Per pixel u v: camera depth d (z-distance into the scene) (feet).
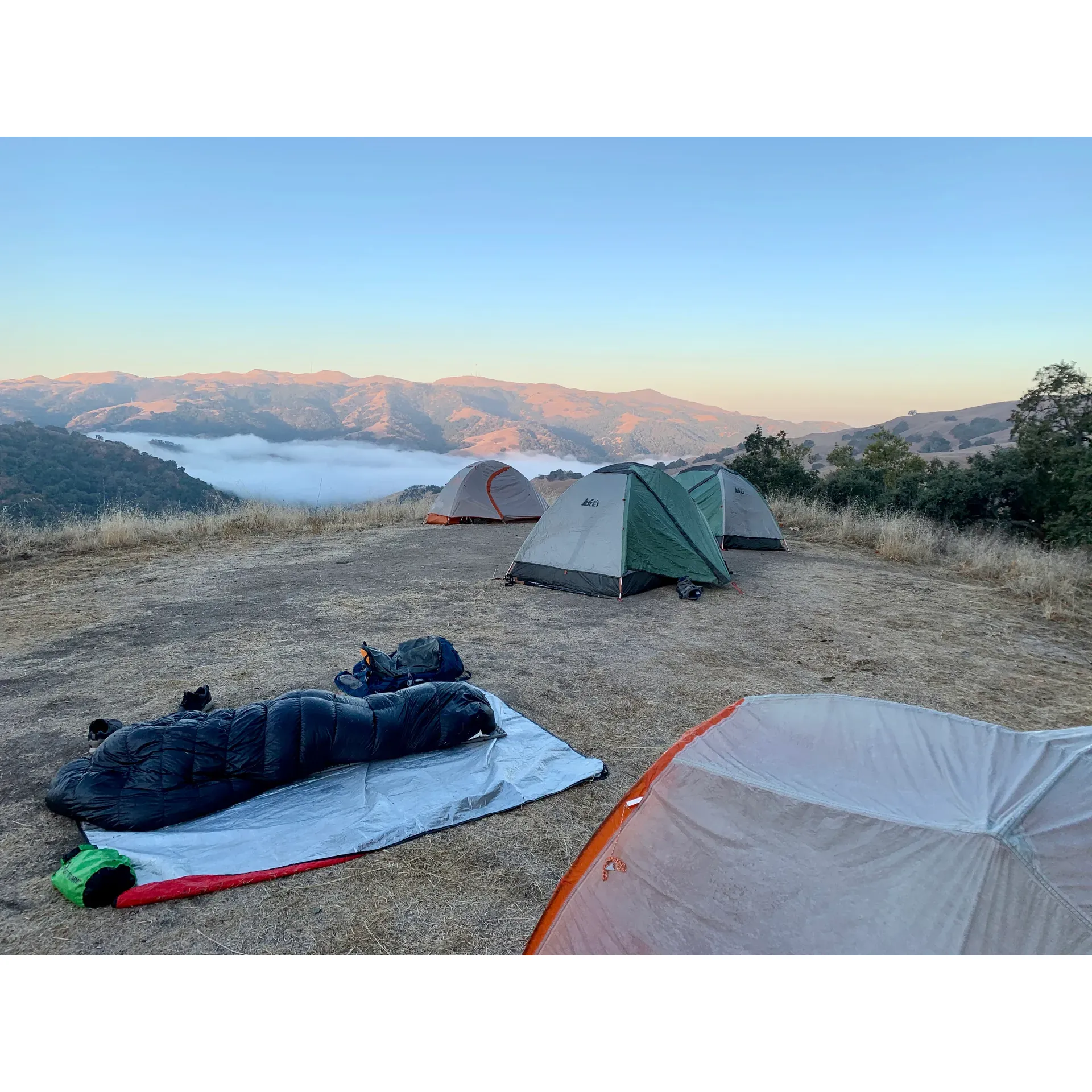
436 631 23.43
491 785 13.48
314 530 44.98
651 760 14.98
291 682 18.56
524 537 43.52
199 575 31.35
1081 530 42.37
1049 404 52.03
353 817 12.44
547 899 10.60
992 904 6.65
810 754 9.00
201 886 10.50
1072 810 7.50
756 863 7.82
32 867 11.04
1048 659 22.25
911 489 56.85
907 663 21.42
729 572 31.09
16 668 19.52
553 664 20.49
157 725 13.08
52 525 39.37
